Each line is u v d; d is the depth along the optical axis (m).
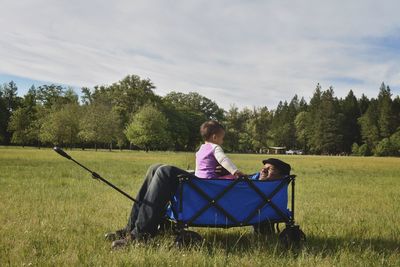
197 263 4.34
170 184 5.17
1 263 4.29
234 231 6.38
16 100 111.31
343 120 129.25
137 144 85.81
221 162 5.33
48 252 4.74
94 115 79.56
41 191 10.73
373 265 4.53
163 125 86.94
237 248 5.16
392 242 5.81
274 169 5.85
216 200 5.04
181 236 4.98
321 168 30.17
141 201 5.30
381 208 9.44
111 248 4.95
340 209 8.91
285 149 138.88
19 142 93.31
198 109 122.00
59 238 5.47
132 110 98.44
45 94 109.00
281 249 5.18
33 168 20.11
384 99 124.31
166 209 5.54
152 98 102.31
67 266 4.21
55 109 88.88
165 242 5.01
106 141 80.25
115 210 7.95
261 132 138.62
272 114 159.25
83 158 35.75
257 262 4.48
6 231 5.75
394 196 12.18
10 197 9.45
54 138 81.19
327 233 6.34
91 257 4.48
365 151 122.12
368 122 123.69
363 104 139.12
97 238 5.55
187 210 5.01
